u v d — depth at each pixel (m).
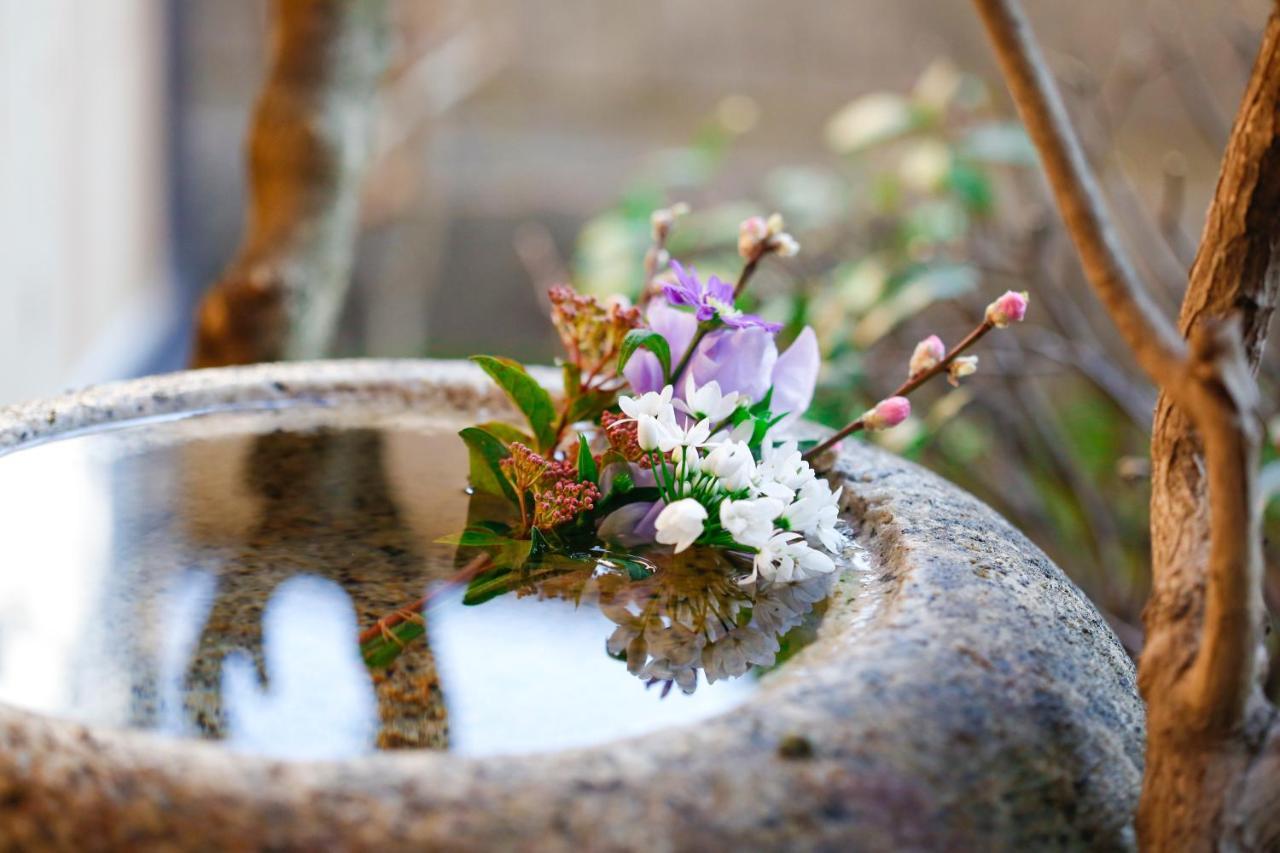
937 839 0.71
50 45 1.91
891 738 0.72
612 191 2.90
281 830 0.69
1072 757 0.75
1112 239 0.73
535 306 2.87
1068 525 1.41
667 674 0.76
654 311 0.85
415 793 0.69
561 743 0.73
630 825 0.69
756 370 0.83
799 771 0.71
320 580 0.81
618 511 0.84
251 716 0.73
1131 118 2.62
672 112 2.91
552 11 2.86
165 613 0.78
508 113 2.88
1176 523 0.77
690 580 0.81
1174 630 0.75
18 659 0.75
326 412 0.95
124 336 2.42
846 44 2.84
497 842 0.69
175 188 2.94
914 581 0.78
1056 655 0.77
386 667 0.76
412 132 2.21
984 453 1.33
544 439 0.86
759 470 0.81
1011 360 1.30
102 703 0.74
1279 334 1.38
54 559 0.81
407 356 2.56
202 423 0.93
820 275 1.45
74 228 2.06
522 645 0.77
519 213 2.87
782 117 2.89
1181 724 0.74
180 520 0.84
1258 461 0.72
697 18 2.87
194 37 2.89
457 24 2.26
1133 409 1.21
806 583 0.81
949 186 1.32
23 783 0.70
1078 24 2.59
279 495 0.87
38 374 1.85
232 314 1.13
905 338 1.57
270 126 1.14
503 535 0.84
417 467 0.90
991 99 1.45
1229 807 0.74
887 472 0.88
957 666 0.75
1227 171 0.78
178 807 0.69
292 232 1.15
